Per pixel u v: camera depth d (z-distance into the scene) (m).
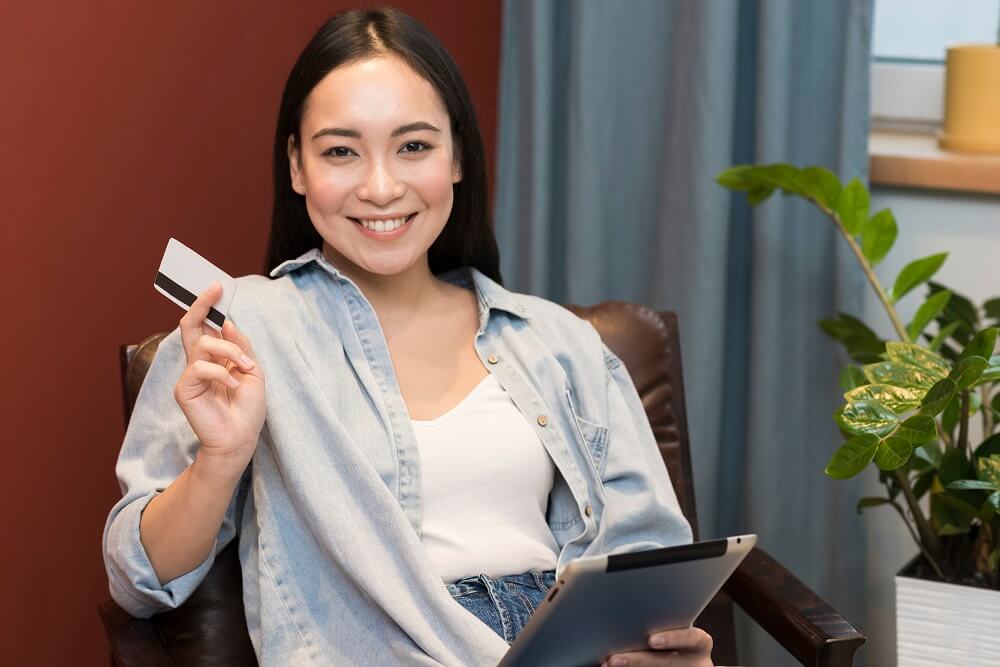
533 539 1.55
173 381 1.49
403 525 1.42
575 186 2.31
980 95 2.20
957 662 1.77
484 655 1.38
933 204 2.23
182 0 1.88
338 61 1.51
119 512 1.45
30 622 1.81
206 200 1.97
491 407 1.57
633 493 1.62
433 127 1.52
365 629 1.42
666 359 1.84
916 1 2.37
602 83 2.28
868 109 2.12
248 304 1.49
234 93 1.99
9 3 1.66
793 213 2.20
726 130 2.18
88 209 1.80
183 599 1.42
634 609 1.24
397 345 1.59
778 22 2.11
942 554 1.88
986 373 1.56
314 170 1.51
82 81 1.76
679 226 2.23
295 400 1.45
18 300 1.73
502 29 2.34
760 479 2.24
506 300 1.67
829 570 2.25
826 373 2.23
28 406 1.77
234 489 1.40
